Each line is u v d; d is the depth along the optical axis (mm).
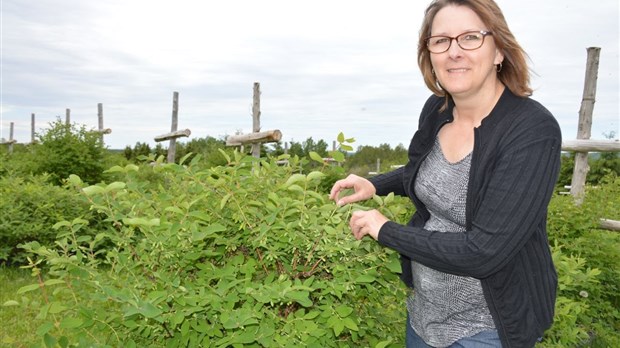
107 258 2193
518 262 1772
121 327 2078
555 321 3393
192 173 2184
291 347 1785
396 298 2330
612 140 6734
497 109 1789
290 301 1831
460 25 1772
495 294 1783
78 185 2086
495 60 1825
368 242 2070
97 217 7359
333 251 1968
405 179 2166
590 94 7074
